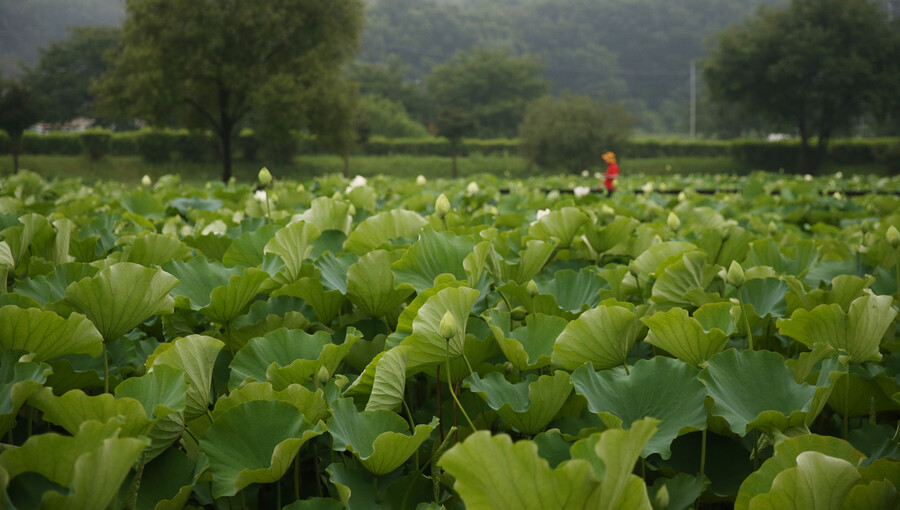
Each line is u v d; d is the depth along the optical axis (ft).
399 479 4.97
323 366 5.35
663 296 7.50
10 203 12.39
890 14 175.73
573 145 153.99
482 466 3.19
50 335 4.97
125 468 3.37
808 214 20.06
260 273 6.42
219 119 130.41
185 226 12.58
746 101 166.50
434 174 159.63
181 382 4.63
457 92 270.05
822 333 5.97
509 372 6.06
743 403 5.21
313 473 5.79
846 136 172.35
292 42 110.42
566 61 478.59
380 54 439.22
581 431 4.83
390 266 6.80
